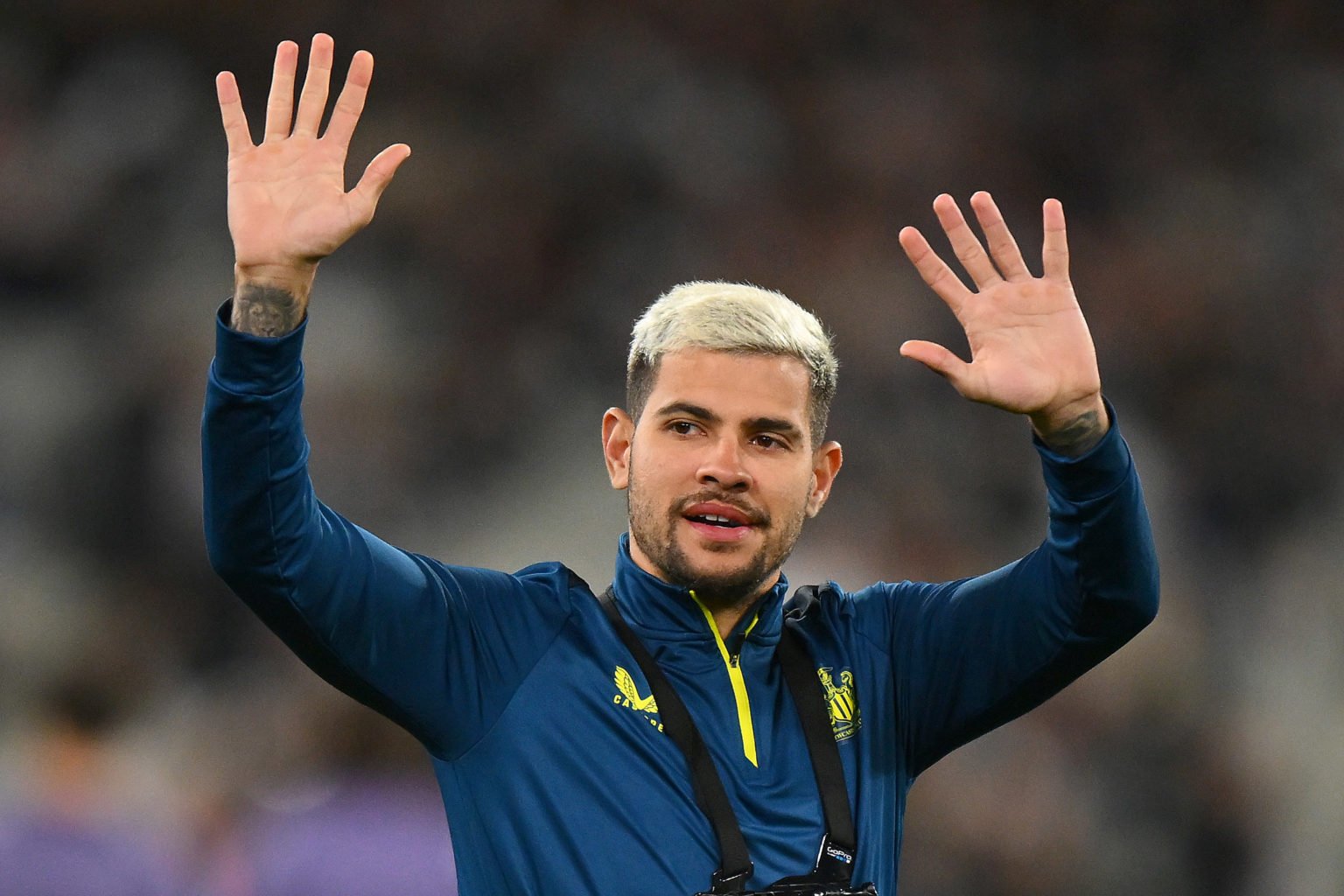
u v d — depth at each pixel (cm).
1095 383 999
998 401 991
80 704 1565
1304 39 4869
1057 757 2927
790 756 1022
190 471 3412
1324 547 3662
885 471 3594
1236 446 4109
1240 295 4378
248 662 2934
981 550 3491
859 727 1057
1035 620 1056
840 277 4153
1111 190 4603
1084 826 2891
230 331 923
